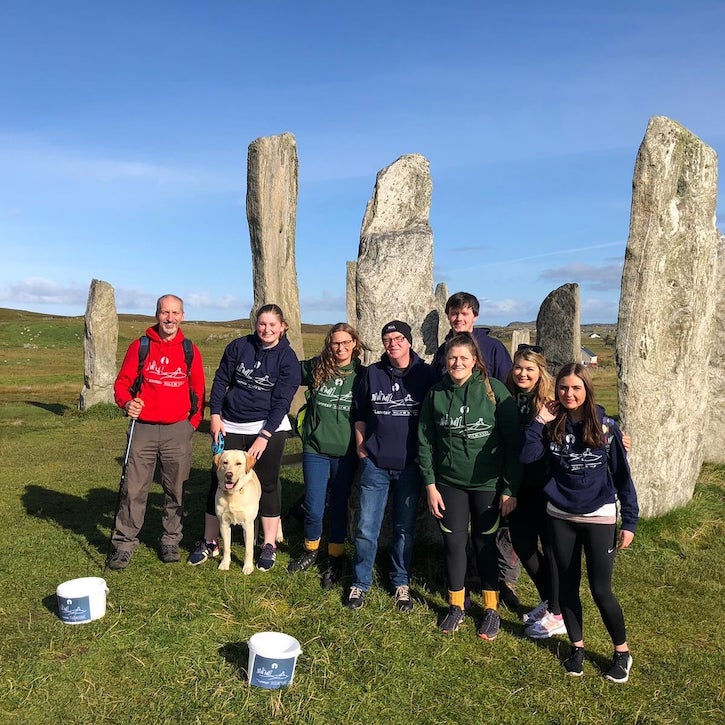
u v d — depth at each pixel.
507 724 3.75
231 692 3.87
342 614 4.86
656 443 7.20
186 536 6.64
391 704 3.87
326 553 6.05
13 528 6.75
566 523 4.24
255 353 5.64
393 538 5.16
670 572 6.04
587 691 4.09
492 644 4.61
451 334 5.54
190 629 4.56
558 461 4.21
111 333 16.27
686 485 7.51
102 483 8.83
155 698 3.81
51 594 5.12
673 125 6.98
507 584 5.28
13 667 4.06
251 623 4.70
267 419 5.66
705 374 7.55
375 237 6.85
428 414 4.84
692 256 7.19
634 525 4.21
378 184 7.16
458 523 4.74
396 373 5.09
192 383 5.81
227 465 5.36
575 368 4.13
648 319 7.07
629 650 4.63
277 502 5.83
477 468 4.66
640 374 7.11
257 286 11.12
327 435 5.42
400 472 5.07
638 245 7.04
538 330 13.20
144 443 5.63
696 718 3.87
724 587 5.74
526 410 4.91
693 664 4.48
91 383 16.09
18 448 11.43
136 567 5.68
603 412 4.21
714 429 10.12
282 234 11.07
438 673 4.20
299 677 4.05
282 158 10.89
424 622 4.82
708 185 7.22
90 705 3.73
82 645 4.34
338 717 3.73
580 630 4.30
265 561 5.70
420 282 6.73
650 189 6.97
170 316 5.59
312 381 5.67
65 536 6.50
